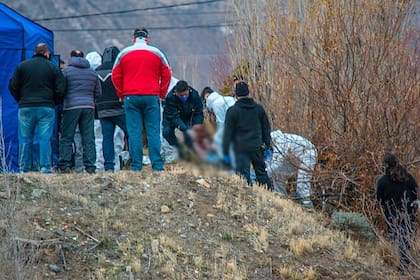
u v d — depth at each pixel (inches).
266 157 1581.0
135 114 1494.8
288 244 1322.6
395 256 1365.7
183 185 1433.3
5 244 1063.0
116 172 1459.2
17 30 1652.3
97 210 1274.6
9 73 1646.2
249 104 1491.1
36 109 1482.5
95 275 1120.2
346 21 1797.5
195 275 1168.8
